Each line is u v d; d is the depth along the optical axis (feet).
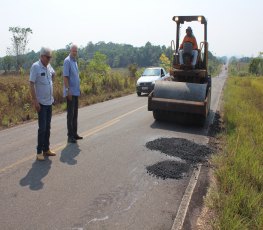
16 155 22.98
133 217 14.55
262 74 269.23
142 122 36.01
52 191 16.97
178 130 32.53
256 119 36.81
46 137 22.52
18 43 226.99
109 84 78.02
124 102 55.72
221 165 21.47
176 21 40.50
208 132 32.14
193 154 23.93
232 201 14.88
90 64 121.49
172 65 40.06
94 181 18.51
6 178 18.60
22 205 15.33
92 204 15.65
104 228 13.53
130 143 26.78
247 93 73.82
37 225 13.61
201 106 32.58
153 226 13.84
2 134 29.78
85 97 59.41
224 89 90.12
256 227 13.55
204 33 40.19
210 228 13.75
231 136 28.14
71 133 26.50
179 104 33.27
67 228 13.44
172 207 15.64
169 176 19.63
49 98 21.68
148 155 23.59
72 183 18.11
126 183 18.38
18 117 37.91
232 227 12.88
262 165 21.29
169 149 24.88
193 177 19.69
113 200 16.17
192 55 38.06
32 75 20.65
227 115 38.93
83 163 21.50
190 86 34.17
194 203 16.10
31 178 18.67
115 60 516.73
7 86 58.95
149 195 16.92
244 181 17.21
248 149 23.27
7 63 237.04
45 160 21.94
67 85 25.46
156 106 34.06
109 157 22.93
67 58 25.58
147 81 68.44
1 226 13.47
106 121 36.22
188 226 13.92
